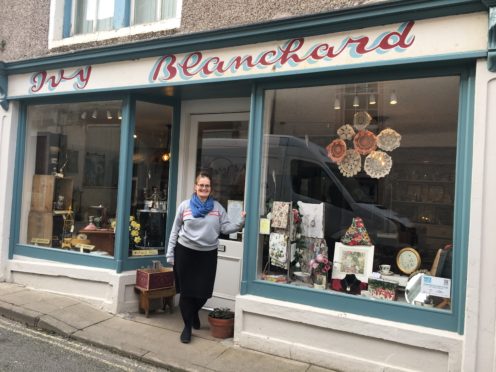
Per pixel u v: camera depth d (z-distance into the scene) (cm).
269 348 404
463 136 349
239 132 526
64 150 591
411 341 348
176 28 489
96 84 526
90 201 560
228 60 438
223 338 437
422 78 371
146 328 457
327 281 418
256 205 434
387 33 364
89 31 579
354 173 422
